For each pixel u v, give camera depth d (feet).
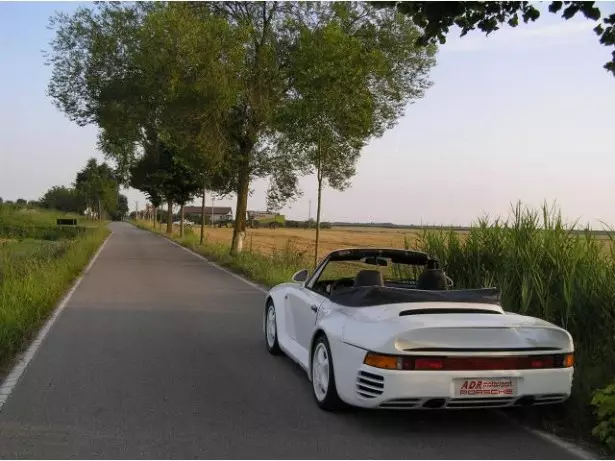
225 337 30.19
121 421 17.11
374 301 18.01
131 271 69.46
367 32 73.31
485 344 15.57
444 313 17.12
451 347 15.38
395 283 22.79
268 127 79.51
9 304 31.86
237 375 22.52
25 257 54.13
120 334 30.76
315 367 19.03
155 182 150.61
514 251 29.01
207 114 75.31
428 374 15.12
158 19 67.72
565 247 27.45
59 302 42.68
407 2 17.98
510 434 16.43
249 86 77.51
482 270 30.66
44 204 370.73
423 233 34.91
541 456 14.84
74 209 391.65
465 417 17.81
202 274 67.15
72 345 27.91
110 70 80.02
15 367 23.57
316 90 48.44
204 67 70.18
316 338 19.21
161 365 24.03
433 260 22.36
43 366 23.73
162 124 80.74
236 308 40.70
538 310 25.63
